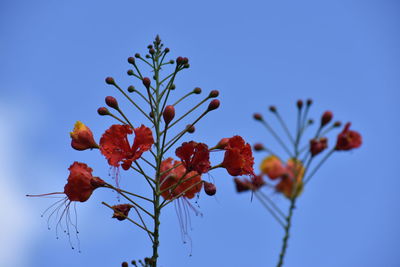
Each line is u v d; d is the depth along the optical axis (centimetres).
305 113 67
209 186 76
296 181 67
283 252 66
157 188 75
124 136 75
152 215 74
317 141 67
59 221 76
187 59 77
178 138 76
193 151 75
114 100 77
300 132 67
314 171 67
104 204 76
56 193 76
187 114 77
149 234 74
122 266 73
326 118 68
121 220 76
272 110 67
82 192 76
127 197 74
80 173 76
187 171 75
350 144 68
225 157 76
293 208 67
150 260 73
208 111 77
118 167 74
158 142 76
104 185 76
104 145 75
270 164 69
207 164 75
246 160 76
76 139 77
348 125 68
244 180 69
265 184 69
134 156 74
